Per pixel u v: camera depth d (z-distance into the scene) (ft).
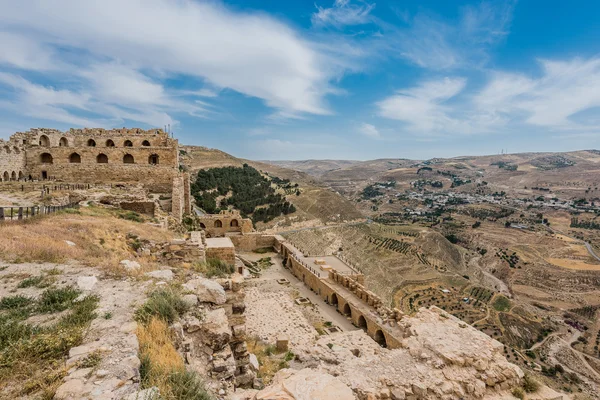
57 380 20.80
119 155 166.09
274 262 165.48
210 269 60.08
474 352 48.19
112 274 43.78
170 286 40.68
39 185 125.90
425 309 67.46
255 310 87.61
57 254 47.85
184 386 23.90
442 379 43.57
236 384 37.24
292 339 68.64
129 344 26.08
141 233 74.64
